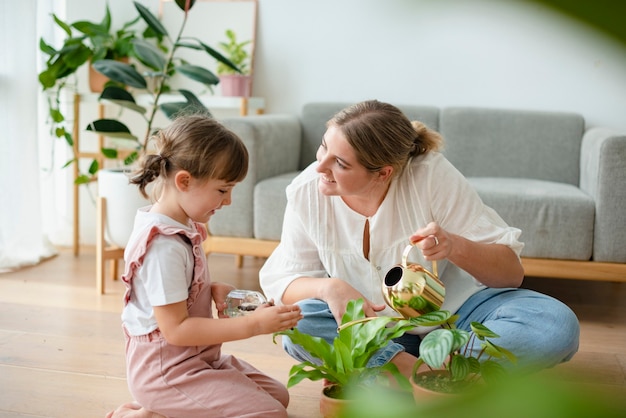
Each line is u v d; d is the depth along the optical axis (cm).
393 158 140
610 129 293
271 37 348
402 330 123
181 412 138
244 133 268
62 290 276
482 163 314
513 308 147
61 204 363
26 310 246
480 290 160
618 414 15
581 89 321
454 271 161
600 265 245
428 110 322
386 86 339
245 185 270
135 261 133
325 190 145
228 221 273
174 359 137
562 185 284
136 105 286
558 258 248
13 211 314
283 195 266
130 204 270
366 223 155
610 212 242
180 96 323
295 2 343
